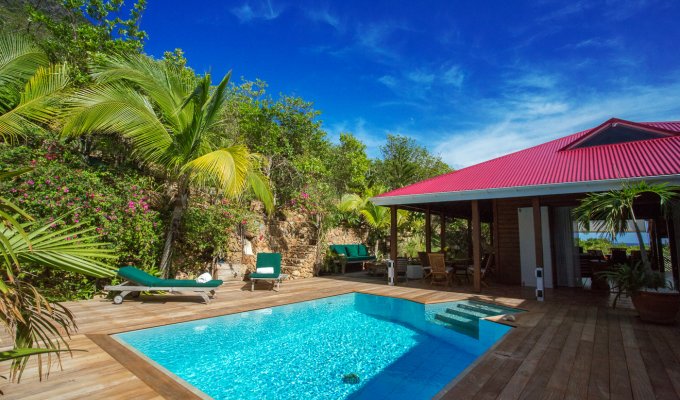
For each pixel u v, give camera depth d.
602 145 10.62
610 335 5.39
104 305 7.34
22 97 6.94
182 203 8.91
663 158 7.98
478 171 11.51
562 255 10.99
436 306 8.14
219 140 10.45
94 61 9.09
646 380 3.70
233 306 7.53
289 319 7.15
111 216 7.82
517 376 3.79
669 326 5.93
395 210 11.30
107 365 4.06
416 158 26.84
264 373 4.60
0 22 10.30
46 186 7.14
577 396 3.33
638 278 6.29
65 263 2.19
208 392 4.04
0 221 2.05
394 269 11.09
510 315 6.64
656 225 12.75
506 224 11.66
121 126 7.67
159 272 8.82
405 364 4.96
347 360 5.10
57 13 10.49
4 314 1.75
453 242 19.89
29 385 3.49
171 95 8.48
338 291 9.65
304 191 14.40
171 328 6.08
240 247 12.05
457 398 3.27
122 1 11.04
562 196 10.25
